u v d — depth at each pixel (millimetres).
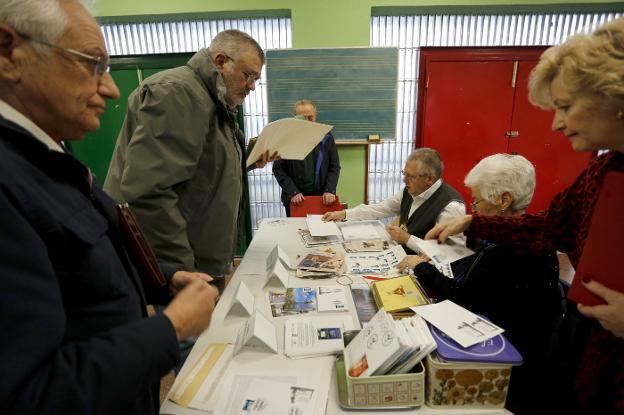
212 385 891
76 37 584
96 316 621
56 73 582
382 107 3707
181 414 814
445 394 822
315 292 1327
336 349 1003
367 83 3641
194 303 680
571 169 3805
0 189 487
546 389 1005
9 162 526
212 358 986
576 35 693
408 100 3852
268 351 1012
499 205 1255
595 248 678
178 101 1306
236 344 1040
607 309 658
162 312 641
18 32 543
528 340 1050
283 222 2334
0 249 460
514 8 3516
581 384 863
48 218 540
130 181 1288
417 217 1993
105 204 756
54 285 513
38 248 498
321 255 1645
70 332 593
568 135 736
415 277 1374
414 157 1962
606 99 629
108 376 508
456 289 1172
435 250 1560
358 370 840
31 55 559
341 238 1950
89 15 624
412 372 838
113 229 759
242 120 3738
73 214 599
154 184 1284
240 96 1598
